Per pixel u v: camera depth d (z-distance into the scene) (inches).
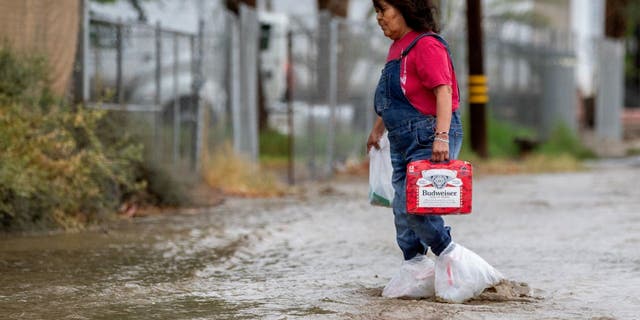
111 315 378.9
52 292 423.5
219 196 828.0
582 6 1956.2
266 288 436.1
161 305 398.3
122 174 679.1
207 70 950.4
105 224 647.8
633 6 2018.9
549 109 1665.8
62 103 663.8
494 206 792.3
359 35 1176.8
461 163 390.3
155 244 568.4
